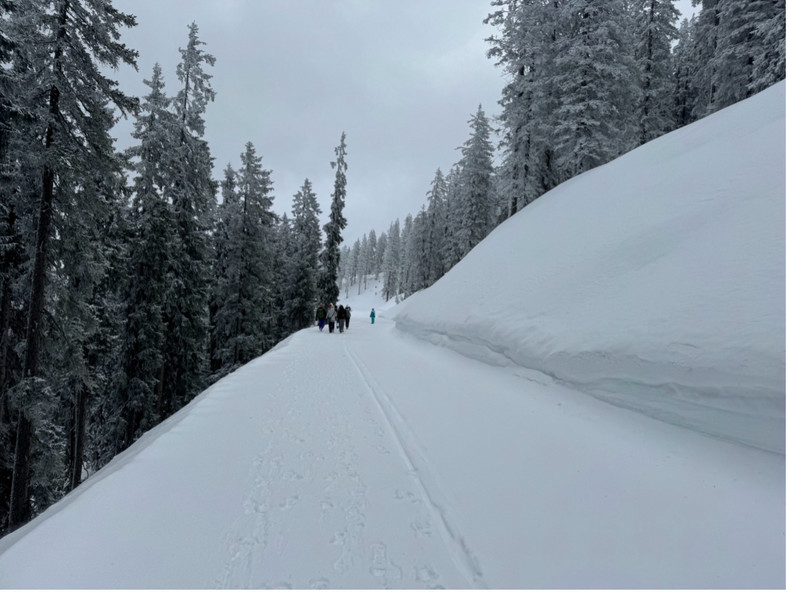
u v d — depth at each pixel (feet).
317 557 10.97
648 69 83.66
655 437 15.33
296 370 35.91
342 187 113.50
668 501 12.01
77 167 34.50
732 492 11.67
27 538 10.93
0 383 36.86
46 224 34.24
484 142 117.19
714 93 79.92
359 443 18.97
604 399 18.62
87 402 56.03
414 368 34.83
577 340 21.07
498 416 20.52
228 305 89.56
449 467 16.38
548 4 70.95
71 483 59.06
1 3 29.78
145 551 10.74
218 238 90.68
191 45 67.82
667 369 15.81
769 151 23.66
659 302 18.66
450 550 11.50
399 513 13.24
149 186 55.36
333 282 112.27
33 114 31.45
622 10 67.10
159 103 57.57
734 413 13.39
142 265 55.01
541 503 13.20
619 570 10.12
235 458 16.87
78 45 32.91
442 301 47.42
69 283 41.09
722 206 21.95
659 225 25.22
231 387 28.81
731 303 15.35
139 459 16.26
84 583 9.45
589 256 28.71
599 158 61.93
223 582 9.85
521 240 45.14
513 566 10.69
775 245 16.17
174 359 66.33
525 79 68.74
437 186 164.96
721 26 72.54
